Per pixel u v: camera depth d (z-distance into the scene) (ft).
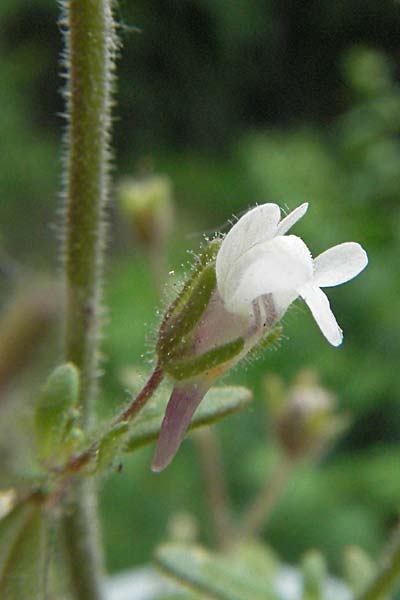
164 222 0.22
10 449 0.16
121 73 0.76
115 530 0.36
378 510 0.37
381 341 0.44
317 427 0.20
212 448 0.22
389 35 0.74
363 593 0.15
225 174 0.69
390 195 0.48
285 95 0.80
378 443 0.42
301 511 0.36
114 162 0.75
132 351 0.42
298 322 0.43
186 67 0.78
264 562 0.20
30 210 0.65
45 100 0.76
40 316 0.18
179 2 0.76
